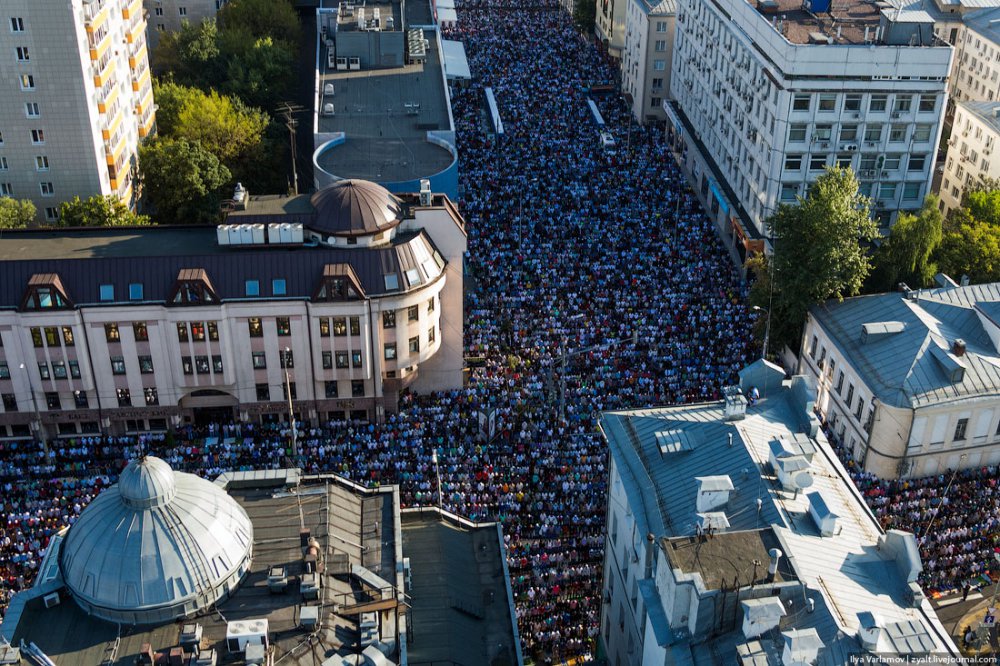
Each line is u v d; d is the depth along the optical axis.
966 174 171.88
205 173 153.62
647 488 74.00
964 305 114.69
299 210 119.00
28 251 113.75
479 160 190.00
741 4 156.12
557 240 157.88
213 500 67.06
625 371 123.25
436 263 117.94
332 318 112.75
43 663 59.34
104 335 110.81
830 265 120.75
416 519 81.19
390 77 184.62
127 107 156.50
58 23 130.75
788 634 55.97
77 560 63.69
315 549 66.62
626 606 76.69
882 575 64.44
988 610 87.88
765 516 67.50
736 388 78.69
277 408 117.75
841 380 115.19
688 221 168.50
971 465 109.81
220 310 110.88
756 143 150.00
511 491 103.50
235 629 60.44
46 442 112.81
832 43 136.88
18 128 136.38
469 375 124.50
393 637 63.38
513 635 71.00
